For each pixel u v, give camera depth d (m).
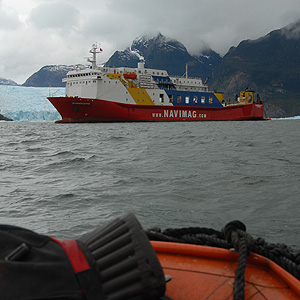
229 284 2.31
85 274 1.67
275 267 2.42
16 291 1.48
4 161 17.05
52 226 6.76
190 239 2.84
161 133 39.56
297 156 17.75
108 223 2.06
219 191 9.72
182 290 2.25
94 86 66.25
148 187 10.35
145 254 1.86
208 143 26.08
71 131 49.09
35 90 172.50
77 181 11.56
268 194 9.27
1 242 1.69
